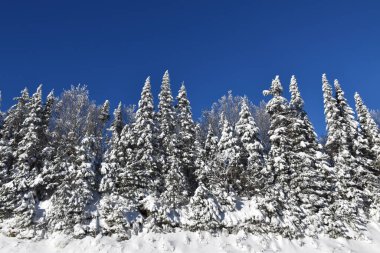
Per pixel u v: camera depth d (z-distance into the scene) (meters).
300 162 39.66
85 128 46.06
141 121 39.47
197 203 34.25
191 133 42.72
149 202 33.56
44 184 35.12
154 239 30.70
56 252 28.12
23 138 36.53
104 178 34.72
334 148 46.06
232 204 35.53
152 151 37.84
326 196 38.97
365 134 48.38
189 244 30.95
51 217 31.11
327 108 46.75
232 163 39.88
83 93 57.94
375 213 40.16
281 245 32.34
